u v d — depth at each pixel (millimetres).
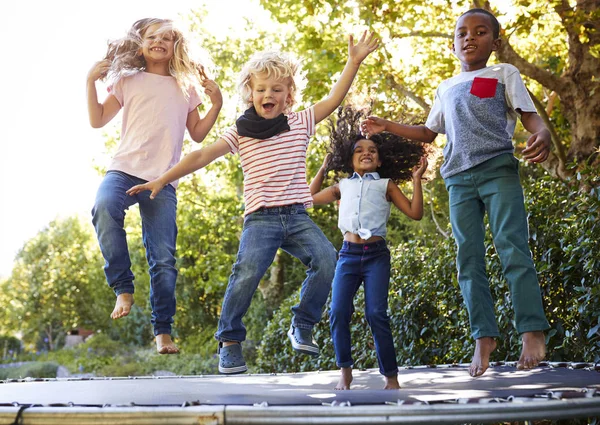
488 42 3227
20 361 22484
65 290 27406
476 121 3104
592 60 7242
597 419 3605
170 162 3463
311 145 11461
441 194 10625
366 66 8078
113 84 3486
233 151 3197
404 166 3896
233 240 14250
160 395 2830
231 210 13844
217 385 3682
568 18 6988
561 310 4098
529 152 2881
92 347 17984
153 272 3418
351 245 3582
